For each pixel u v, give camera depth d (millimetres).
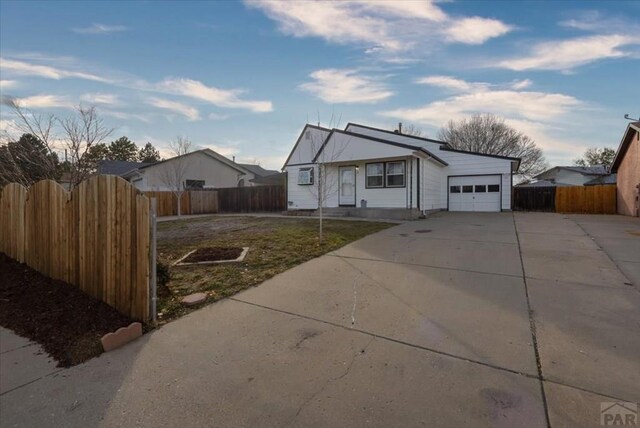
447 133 36844
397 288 4410
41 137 7535
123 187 3588
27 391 2393
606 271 4938
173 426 1983
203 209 21672
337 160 15102
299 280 4824
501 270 5125
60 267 4637
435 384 2301
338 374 2471
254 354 2814
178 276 5059
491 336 3008
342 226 10344
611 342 2842
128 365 2703
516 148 35219
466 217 13602
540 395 2145
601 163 48406
